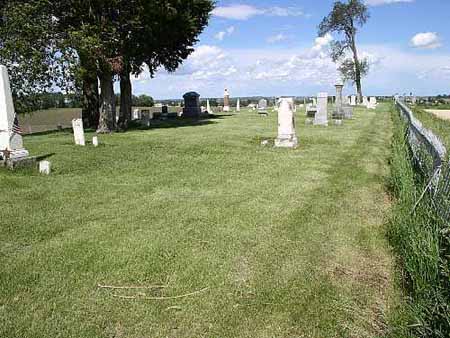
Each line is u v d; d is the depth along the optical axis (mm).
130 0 21094
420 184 7535
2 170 10758
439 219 4898
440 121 24438
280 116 15719
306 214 7492
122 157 13352
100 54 20766
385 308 4430
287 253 5805
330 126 24188
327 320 4207
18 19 20047
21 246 5969
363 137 18859
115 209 7723
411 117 15234
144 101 67812
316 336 3971
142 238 6258
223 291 4750
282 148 15461
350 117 30812
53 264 5363
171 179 10195
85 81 25219
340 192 9094
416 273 4348
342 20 60219
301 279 5059
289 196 8672
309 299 4605
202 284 4902
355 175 10797
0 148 11078
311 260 5598
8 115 10969
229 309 4395
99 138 19578
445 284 3914
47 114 45750
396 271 5230
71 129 26391
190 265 5371
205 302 4516
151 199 8406
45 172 10734
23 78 20812
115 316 4246
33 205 7926
